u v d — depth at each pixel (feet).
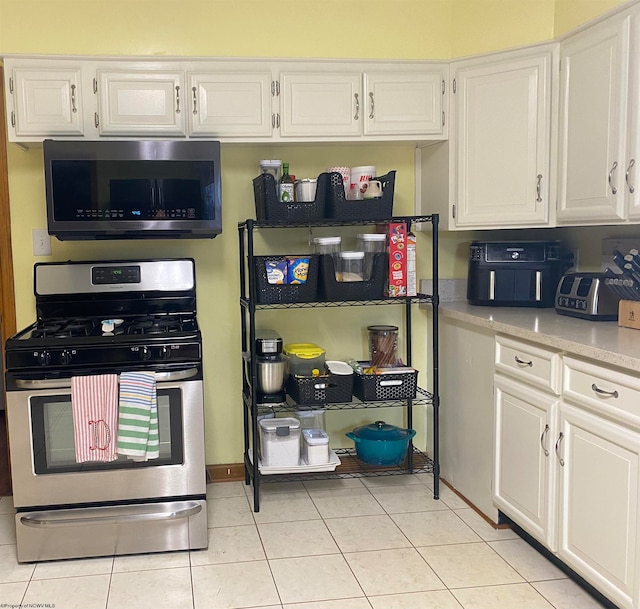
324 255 9.66
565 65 8.87
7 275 10.15
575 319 8.83
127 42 9.48
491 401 9.07
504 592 7.53
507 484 8.66
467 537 8.89
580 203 8.61
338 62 9.74
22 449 8.14
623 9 7.68
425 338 11.48
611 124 7.94
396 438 10.33
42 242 10.08
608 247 9.46
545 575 7.89
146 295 10.01
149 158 8.95
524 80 9.30
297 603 7.36
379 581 7.80
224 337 10.85
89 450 7.93
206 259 10.65
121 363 8.22
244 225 10.07
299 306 10.17
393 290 9.96
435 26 10.02
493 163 9.63
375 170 10.12
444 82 9.97
